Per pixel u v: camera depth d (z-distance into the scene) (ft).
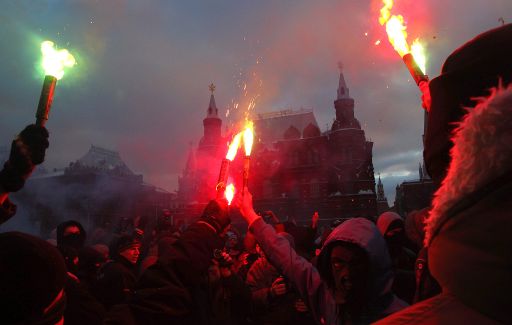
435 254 2.03
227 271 7.77
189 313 4.98
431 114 2.74
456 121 2.52
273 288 10.24
